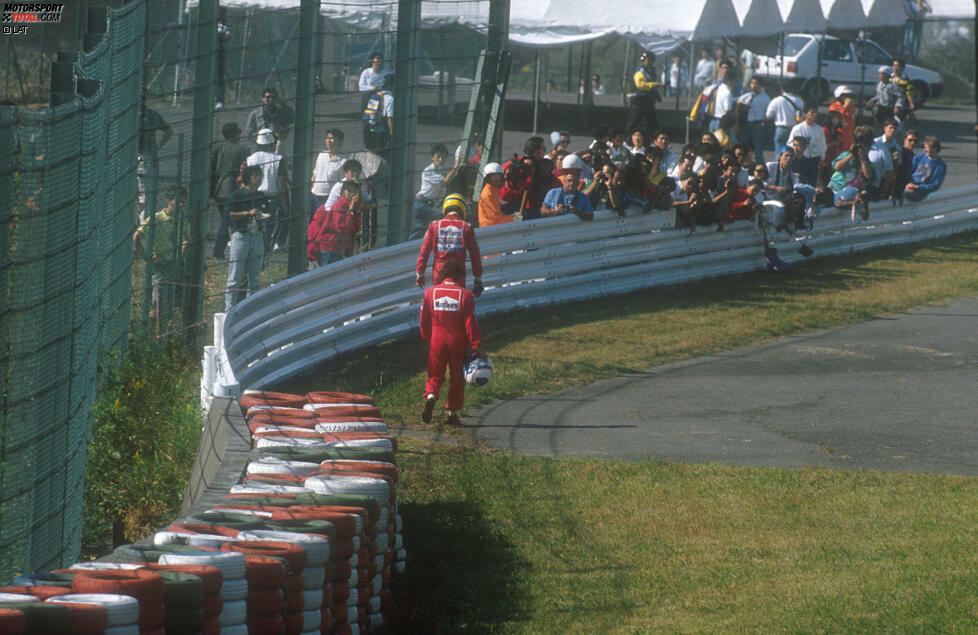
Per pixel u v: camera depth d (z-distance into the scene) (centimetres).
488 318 4988
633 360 4422
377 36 4850
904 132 10556
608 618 2052
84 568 1549
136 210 3266
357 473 2203
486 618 2091
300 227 4334
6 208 1744
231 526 1817
